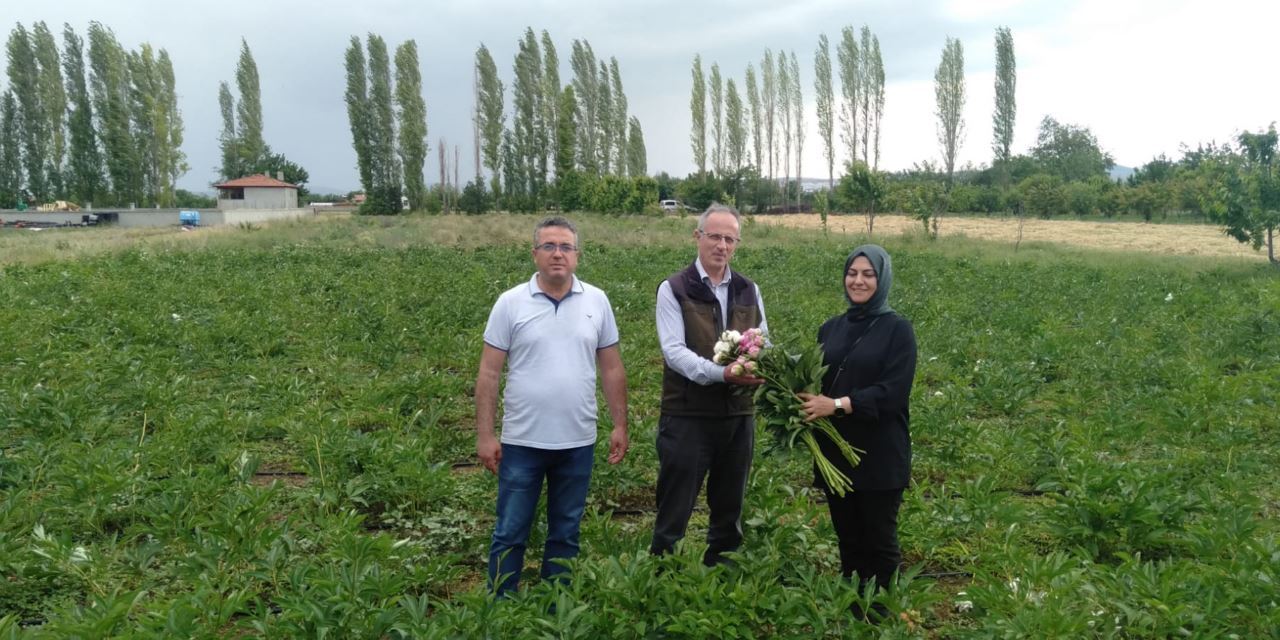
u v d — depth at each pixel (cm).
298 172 8869
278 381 927
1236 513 486
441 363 1160
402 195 6650
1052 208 5822
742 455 475
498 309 450
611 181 6144
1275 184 2427
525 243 3197
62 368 995
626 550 483
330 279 1950
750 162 7988
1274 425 802
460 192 7088
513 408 446
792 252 2831
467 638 352
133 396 844
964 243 3612
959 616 463
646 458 684
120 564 494
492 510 583
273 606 455
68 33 6297
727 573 441
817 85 7169
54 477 580
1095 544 526
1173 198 6241
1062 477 583
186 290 1719
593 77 7125
